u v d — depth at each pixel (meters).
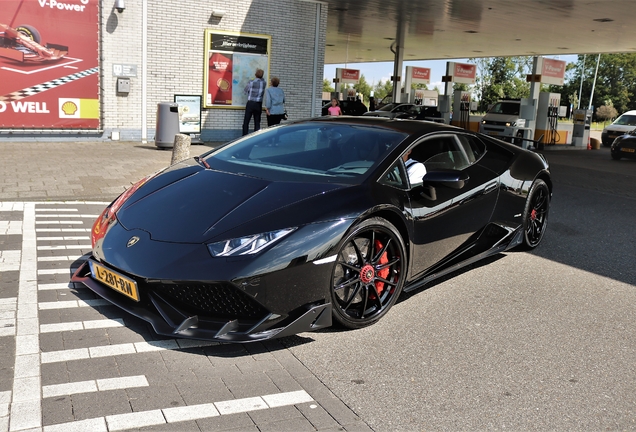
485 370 3.07
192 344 3.18
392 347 3.30
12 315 3.39
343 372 2.97
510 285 4.54
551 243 5.99
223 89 14.20
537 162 5.39
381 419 2.54
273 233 3.08
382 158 3.84
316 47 15.17
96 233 3.59
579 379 3.03
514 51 27.31
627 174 13.87
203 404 2.57
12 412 2.40
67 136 12.61
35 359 2.88
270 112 13.45
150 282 3.02
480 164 4.69
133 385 2.69
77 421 2.37
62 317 3.40
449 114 27.06
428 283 4.51
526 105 22.88
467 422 2.56
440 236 4.08
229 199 3.39
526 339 3.51
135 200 3.68
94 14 12.38
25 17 11.76
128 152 11.16
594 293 4.44
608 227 6.98
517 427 2.55
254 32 14.27
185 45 13.55
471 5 15.29
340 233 3.22
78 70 12.44
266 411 2.55
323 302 3.21
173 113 11.79
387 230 3.53
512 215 4.98
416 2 15.37
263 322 3.00
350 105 27.73
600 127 56.88
